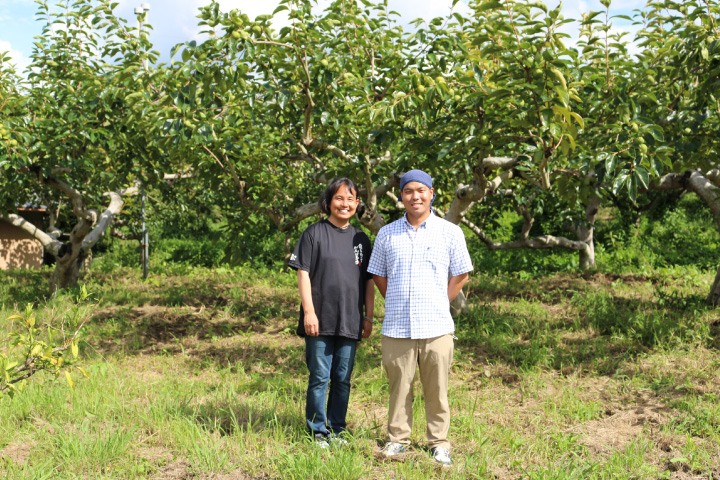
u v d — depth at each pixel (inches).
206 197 631.8
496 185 267.1
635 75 208.5
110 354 255.0
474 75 201.6
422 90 209.3
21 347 241.8
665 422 161.9
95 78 256.2
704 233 650.8
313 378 145.3
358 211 278.1
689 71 200.5
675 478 130.0
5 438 150.1
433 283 133.6
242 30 188.1
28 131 317.1
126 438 145.6
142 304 375.9
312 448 140.5
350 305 142.6
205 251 697.6
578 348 244.2
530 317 309.4
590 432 159.0
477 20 231.9
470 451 145.6
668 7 217.2
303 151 321.4
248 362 243.1
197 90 206.1
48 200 529.0
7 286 453.7
